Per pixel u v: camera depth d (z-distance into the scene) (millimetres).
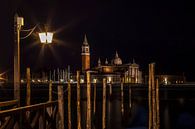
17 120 11703
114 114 42438
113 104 50344
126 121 40938
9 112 10922
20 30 16047
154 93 24031
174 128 39438
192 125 41375
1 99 43219
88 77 21453
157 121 26016
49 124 16031
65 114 36625
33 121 13609
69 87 20656
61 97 17297
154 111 23797
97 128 33469
